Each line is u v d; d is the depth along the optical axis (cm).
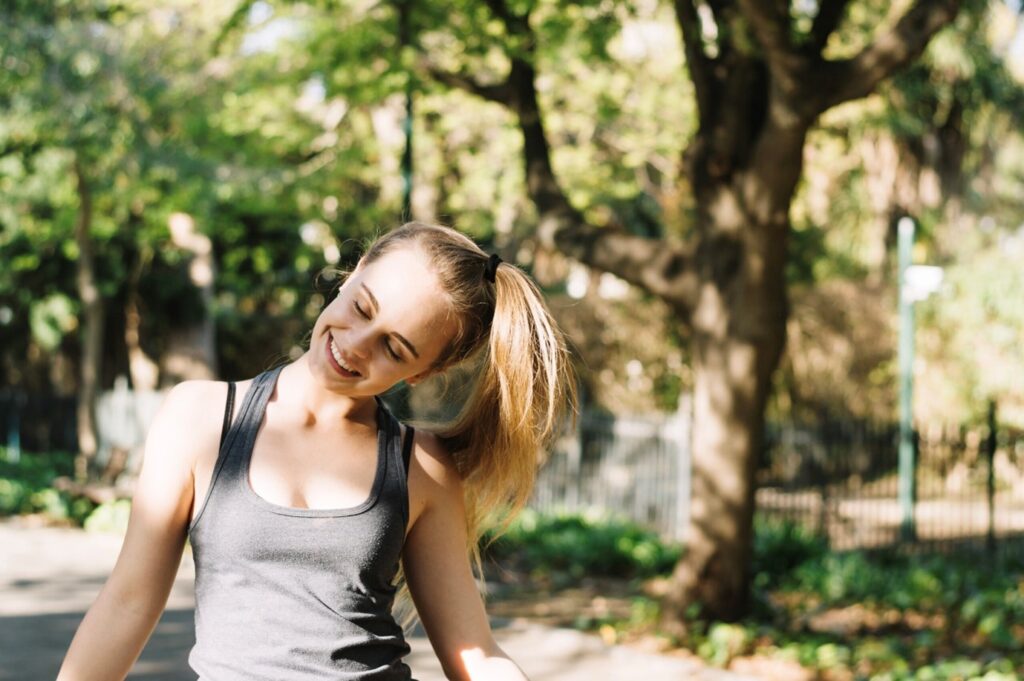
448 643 208
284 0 1032
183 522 190
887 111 1912
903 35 718
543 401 211
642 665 736
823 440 1341
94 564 1086
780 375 2131
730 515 834
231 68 1531
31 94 1516
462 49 966
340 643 186
